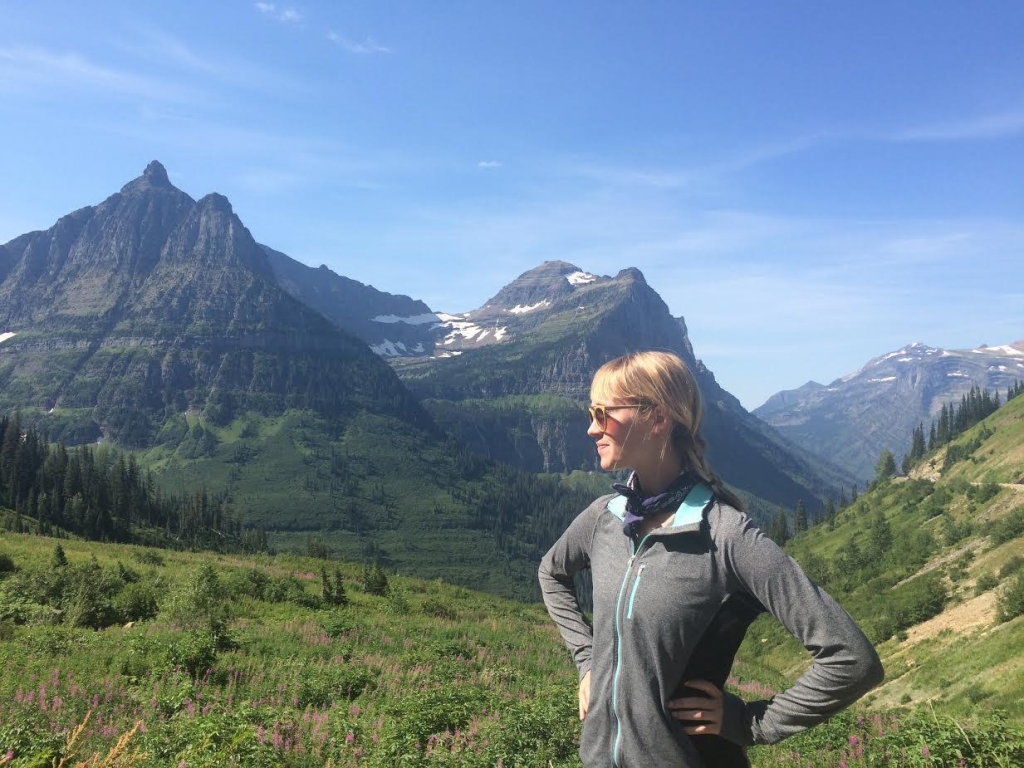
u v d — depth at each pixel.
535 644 28.23
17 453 160.88
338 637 22.89
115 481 178.50
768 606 2.37
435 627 29.11
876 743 7.86
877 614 86.88
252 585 31.98
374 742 9.88
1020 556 73.81
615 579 2.63
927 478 174.00
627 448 2.66
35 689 11.43
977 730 7.04
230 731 8.84
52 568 27.95
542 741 9.95
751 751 9.30
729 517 2.48
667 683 2.42
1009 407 183.38
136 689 12.55
